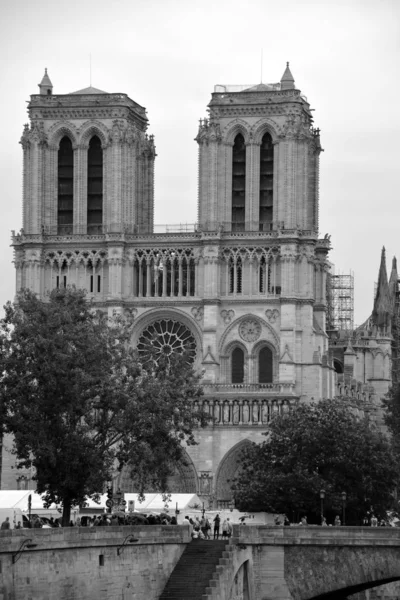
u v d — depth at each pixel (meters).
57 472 183.75
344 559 175.00
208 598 156.12
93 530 146.38
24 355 188.50
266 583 171.75
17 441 183.25
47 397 185.75
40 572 136.88
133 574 154.38
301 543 172.75
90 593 145.50
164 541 161.38
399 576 177.12
